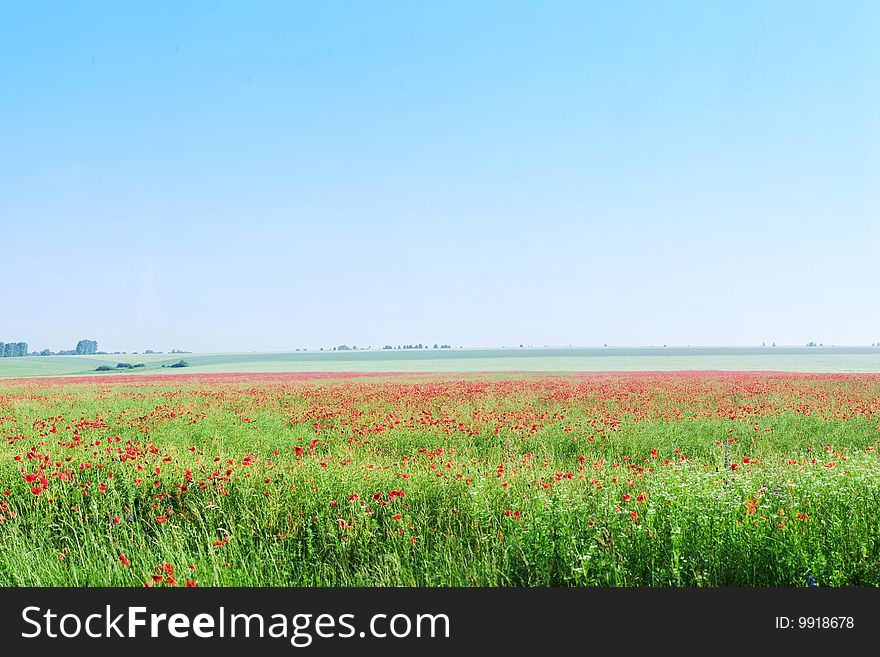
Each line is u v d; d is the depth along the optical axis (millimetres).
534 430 15172
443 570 6078
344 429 16141
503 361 109750
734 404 23562
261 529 7211
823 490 7176
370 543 6820
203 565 6133
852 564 5723
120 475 9000
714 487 6984
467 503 7578
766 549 6020
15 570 6137
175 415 19453
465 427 15680
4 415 20969
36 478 8289
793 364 91250
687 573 5906
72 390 35594
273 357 150375
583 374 56531
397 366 98000
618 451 13281
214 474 8711
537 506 6598
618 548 6117
